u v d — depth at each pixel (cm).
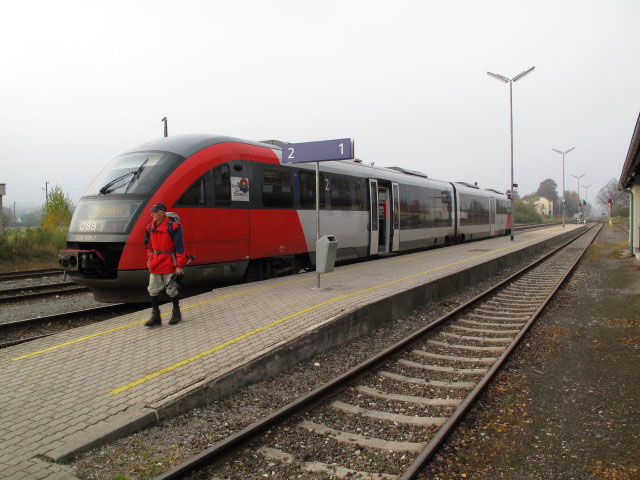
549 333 826
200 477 362
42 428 402
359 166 1507
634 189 2019
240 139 1048
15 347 623
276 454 401
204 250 919
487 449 418
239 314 742
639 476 368
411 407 511
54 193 2469
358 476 373
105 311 945
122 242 818
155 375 505
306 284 1013
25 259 1883
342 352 689
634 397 531
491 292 1213
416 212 1920
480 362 663
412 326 875
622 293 1215
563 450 416
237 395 512
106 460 370
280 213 1112
